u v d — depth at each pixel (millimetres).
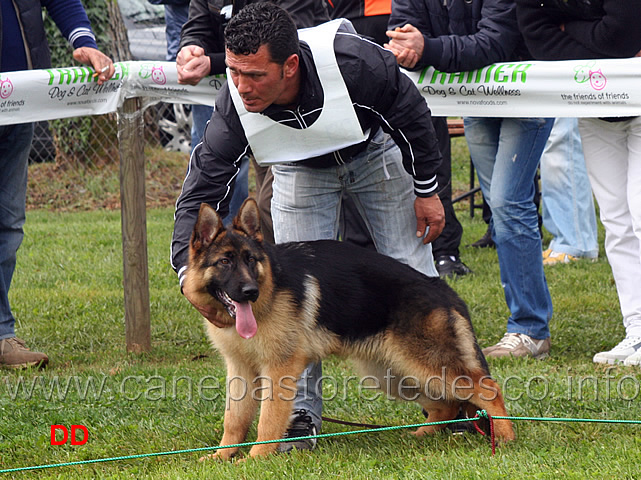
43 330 8523
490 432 5168
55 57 16469
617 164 6996
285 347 5148
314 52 4863
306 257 5371
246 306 4980
